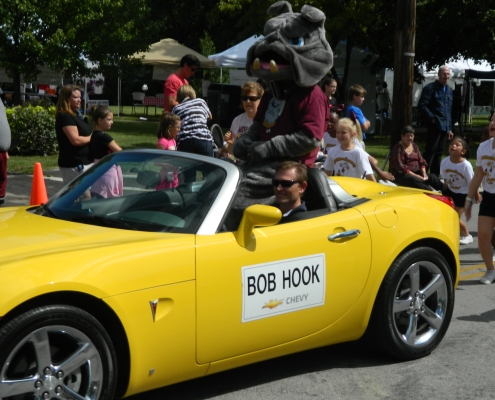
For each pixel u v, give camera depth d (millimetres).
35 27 21266
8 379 3441
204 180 4441
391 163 9836
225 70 42906
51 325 3498
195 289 3949
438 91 14266
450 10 25281
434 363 5113
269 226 4398
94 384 3652
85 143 8117
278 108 5668
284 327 4395
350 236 4680
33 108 16797
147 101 36156
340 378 4797
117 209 4449
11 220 4500
